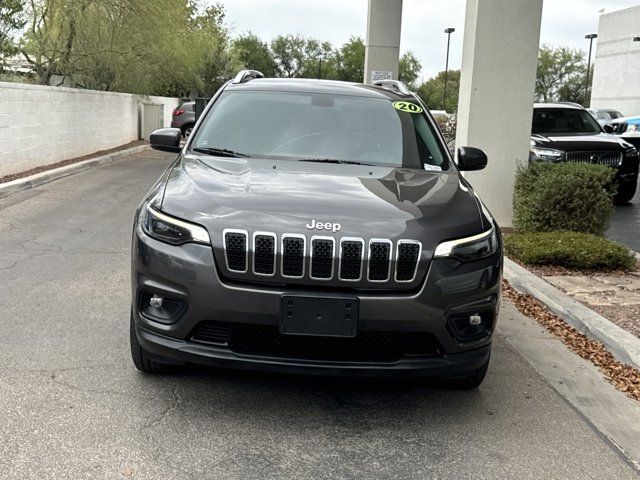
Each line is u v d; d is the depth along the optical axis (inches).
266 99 213.8
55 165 582.6
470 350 149.8
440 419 156.2
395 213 149.6
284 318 138.9
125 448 134.6
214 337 144.9
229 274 141.4
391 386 173.0
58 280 251.4
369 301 139.2
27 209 394.0
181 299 143.2
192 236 143.9
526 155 371.6
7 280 248.7
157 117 954.1
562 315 237.6
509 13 358.0
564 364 196.1
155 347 147.2
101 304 224.8
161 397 158.1
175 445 136.9
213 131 200.4
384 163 192.5
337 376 142.0
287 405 158.4
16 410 147.6
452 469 134.0
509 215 377.1
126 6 687.1
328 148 195.0
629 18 1939.0
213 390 163.5
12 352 180.1
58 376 166.2
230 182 162.6
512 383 180.1
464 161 211.2
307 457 135.4
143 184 522.3
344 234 140.9
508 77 363.6
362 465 133.6
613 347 205.0
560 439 149.6
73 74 762.2
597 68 2111.2
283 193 155.6
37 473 123.7
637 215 487.2
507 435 150.0
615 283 276.7
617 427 157.2
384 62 870.4
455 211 157.2
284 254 140.2
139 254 149.8
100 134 744.3
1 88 470.0
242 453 135.5
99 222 367.2
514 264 302.5
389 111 214.2
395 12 860.6
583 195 330.6
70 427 141.6
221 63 1485.0
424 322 142.3
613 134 561.6
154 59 824.3
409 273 142.8
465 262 147.8
